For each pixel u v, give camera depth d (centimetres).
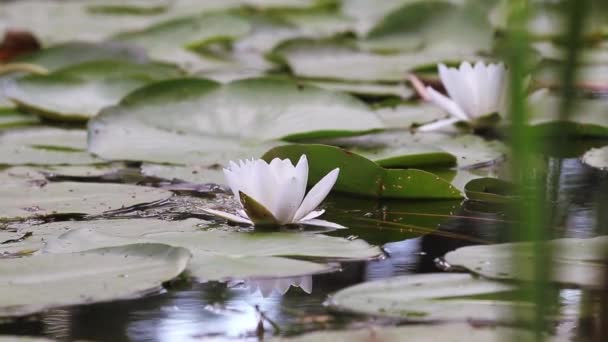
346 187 375
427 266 352
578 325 339
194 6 751
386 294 344
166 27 551
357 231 363
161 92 402
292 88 401
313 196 364
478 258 351
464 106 398
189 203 373
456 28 537
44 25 655
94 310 345
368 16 691
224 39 543
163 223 364
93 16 707
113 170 386
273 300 346
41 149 395
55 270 350
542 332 330
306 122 395
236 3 762
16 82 419
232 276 350
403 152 385
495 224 364
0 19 689
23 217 366
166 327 341
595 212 365
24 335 340
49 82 421
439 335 336
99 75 445
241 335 339
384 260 354
